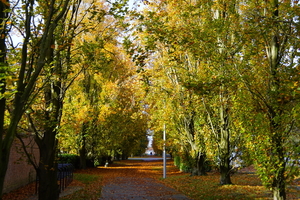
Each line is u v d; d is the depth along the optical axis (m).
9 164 12.04
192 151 20.42
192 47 9.20
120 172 26.23
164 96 18.72
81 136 24.30
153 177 22.33
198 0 10.76
